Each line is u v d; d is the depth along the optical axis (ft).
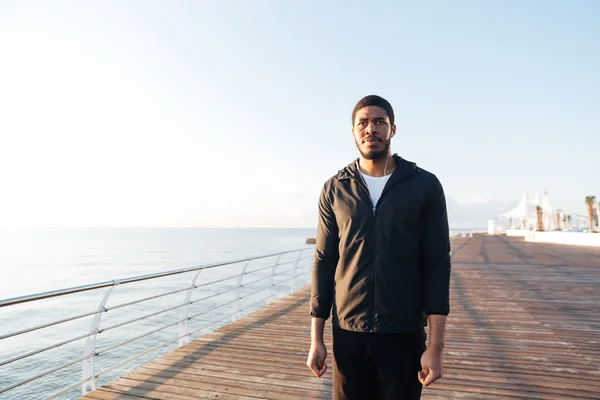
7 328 63.98
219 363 13.32
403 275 4.78
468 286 30.07
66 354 47.52
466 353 14.46
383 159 5.16
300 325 18.61
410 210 4.77
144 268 166.20
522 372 12.52
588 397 10.64
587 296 25.89
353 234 4.95
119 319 66.95
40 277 135.85
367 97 5.18
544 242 97.09
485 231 214.48
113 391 10.98
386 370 4.70
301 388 11.25
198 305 72.18
